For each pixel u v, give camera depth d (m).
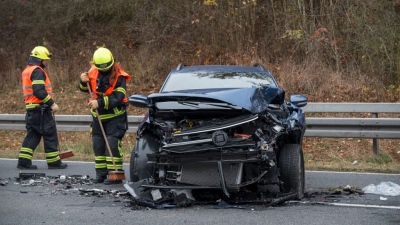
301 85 23.06
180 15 28.11
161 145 10.16
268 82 12.20
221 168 9.59
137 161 10.45
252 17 26.44
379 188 11.58
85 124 20.28
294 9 25.67
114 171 12.77
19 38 30.72
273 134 10.21
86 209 9.97
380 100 22.08
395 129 16.69
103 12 30.08
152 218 9.16
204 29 27.17
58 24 29.86
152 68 26.91
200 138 9.77
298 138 11.34
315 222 8.81
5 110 26.86
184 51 27.41
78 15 30.20
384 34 23.86
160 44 28.02
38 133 15.75
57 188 12.30
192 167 9.88
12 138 23.83
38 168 15.82
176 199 9.92
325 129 17.28
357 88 22.52
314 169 15.14
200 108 10.09
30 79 15.56
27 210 9.95
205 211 9.65
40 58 15.77
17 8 30.67
